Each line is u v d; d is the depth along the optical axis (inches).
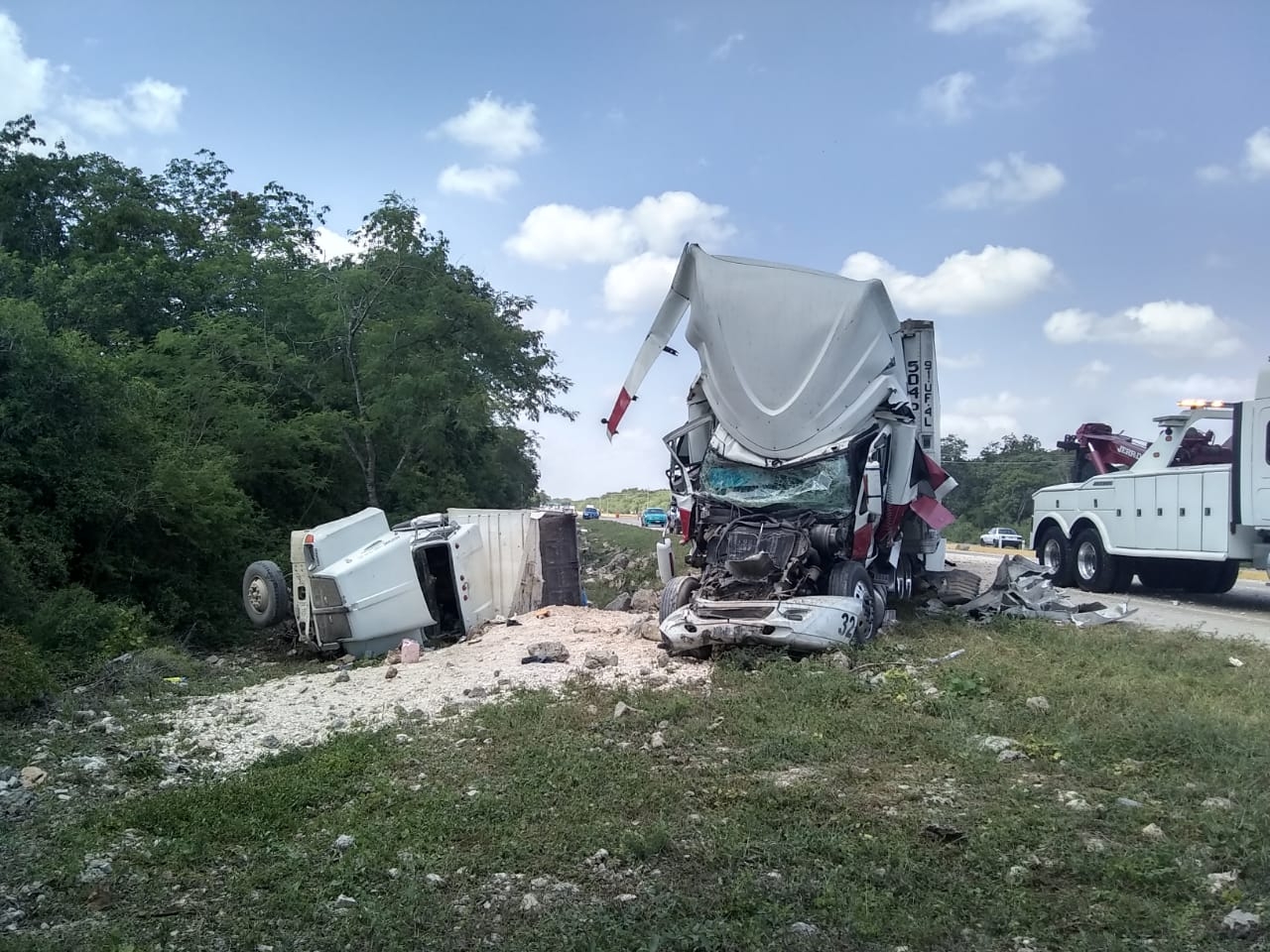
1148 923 169.6
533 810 232.7
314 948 173.8
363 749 293.3
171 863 214.5
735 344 452.1
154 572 577.9
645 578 844.6
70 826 237.8
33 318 522.3
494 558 582.6
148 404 628.1
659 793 239.3
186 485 583.5
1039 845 204.1
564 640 462.9
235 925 183.0
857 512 440.1
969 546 1758.1
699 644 405.1
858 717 302.8
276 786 259.6
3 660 367.9
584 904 184.4
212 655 544.7
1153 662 386.9
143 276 818.2
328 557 501.4
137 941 177.5
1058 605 529.0
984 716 300.8
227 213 1136.2
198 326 786.8
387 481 943.7
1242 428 561.0
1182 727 273.4
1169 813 219.6
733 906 180.2
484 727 310.5
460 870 202.2
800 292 444.5
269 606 554.9
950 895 181.2
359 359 917.8
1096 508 705.0
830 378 442.9
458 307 1027.3
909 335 517.7
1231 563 660.1
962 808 226.7
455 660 434.0
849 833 211.8
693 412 494.6
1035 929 169.2
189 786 270.8
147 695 403.9
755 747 277.0
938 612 525.3
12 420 505.7
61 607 466.0
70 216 922.7
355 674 424.8
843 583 430.9
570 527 609.0
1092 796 233.8
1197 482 602.9
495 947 170.6
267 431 753.0
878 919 171.6
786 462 450.6
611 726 304.0
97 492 529.0
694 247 466.3
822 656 394.6
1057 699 319.6
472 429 1000.9
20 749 316.5
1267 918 169.2
